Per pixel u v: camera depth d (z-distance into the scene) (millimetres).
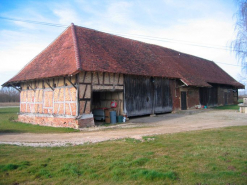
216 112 19609
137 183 4652
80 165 5684
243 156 6086
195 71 24844
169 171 5059
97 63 13211
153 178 4801
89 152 6773
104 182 4762
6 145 8148
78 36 15258
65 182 4809
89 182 4781
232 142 7730
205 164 5535
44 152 6938
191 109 22375
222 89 29156
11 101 52125
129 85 15617
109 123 14359
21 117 16828
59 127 12938
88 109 12828
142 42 22406
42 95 14945
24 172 5320
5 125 14664
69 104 12781
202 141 7906
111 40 17812
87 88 12773
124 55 16625
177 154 6383
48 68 14055
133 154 6418
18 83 17453
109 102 15820
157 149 6902
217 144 7449
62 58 13906
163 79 18969
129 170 5191
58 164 5793
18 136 10375
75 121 12242
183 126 12156
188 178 4797
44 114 14617
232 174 4902
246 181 4602
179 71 21141
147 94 17188
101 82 13570
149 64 18031
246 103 19219
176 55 26000
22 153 6863
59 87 13523
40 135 10547
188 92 22406
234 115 17031
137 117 17062
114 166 5492
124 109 15070
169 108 19516
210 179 4723
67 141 8742
